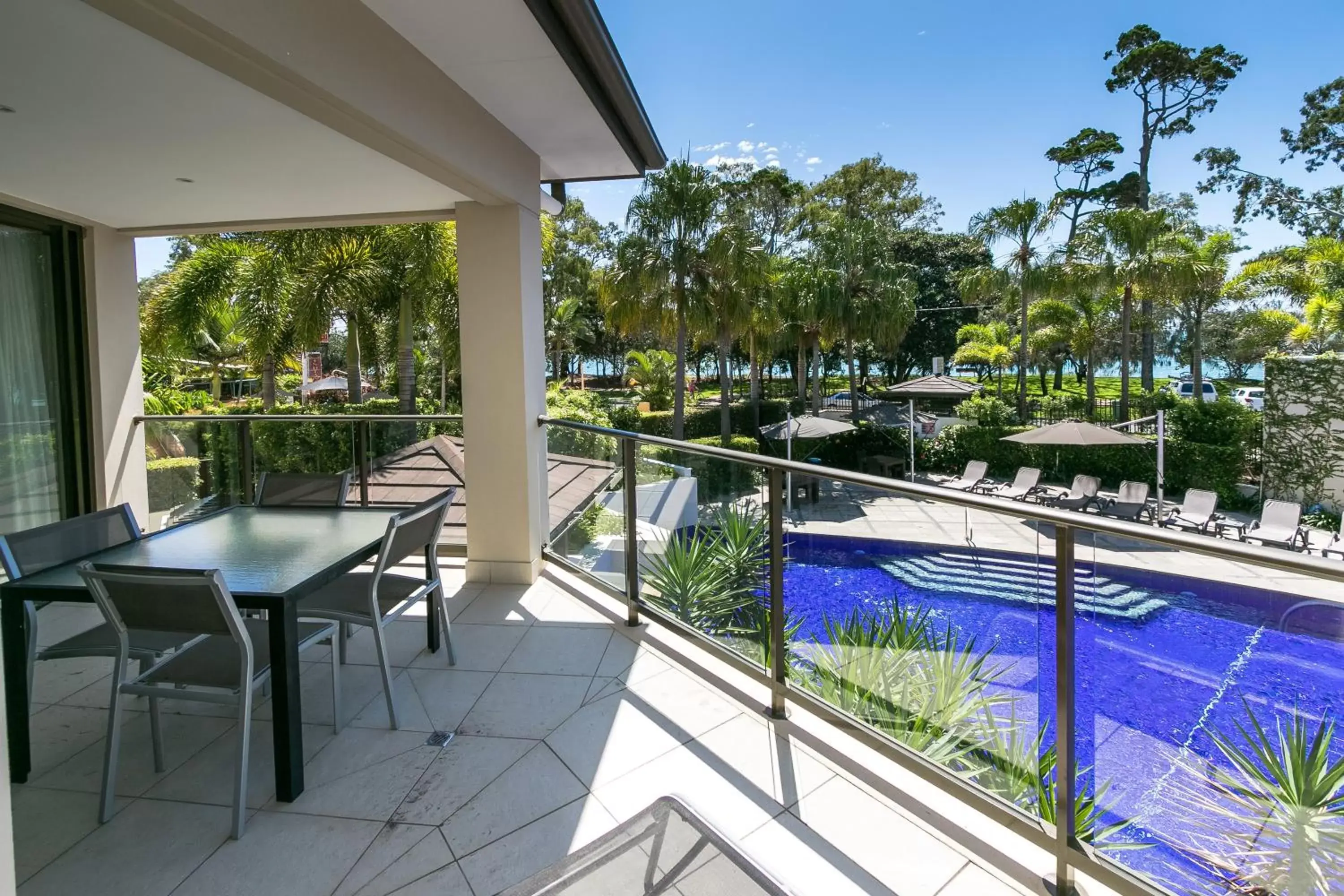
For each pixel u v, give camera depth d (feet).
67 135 9.07
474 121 10.78
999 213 72.90
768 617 8.57
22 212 12.99
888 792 6.89
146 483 15.70
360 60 7.70
